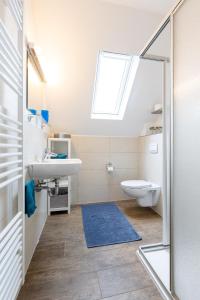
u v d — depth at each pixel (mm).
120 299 1079
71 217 2354
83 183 2945
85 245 1671
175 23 1012
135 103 2648
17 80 1054
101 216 2381
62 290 1144
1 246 759
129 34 1921
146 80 2408
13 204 1114
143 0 1634
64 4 1643
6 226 896
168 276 1213
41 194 1942
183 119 952
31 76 1787
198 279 844
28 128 1382
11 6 912
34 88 1921
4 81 849
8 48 886
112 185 3070
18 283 1009
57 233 1910
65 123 2744
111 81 2768
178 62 991
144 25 1855
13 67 965
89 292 1130
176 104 1014
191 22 884
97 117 2785
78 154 2928
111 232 1918
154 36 1301
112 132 3006
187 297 924
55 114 2596
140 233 1907
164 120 1542
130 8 1719
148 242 1722
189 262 911
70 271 1315
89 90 2377
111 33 1896
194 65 868
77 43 1939
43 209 2070
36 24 1751
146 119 2898
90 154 2969
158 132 2625
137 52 2098
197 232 850
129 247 1635
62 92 2355
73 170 1481
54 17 1722
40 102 2217
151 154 2645
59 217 2354
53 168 1407
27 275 1272
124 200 3100
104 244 1676
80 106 2539
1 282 742
